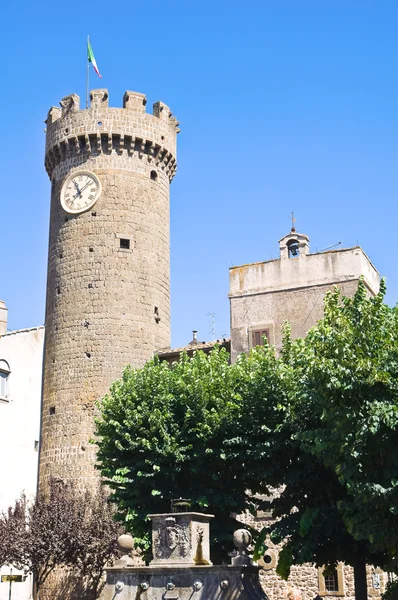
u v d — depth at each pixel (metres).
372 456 23.12
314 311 43.59
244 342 44.56
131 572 24.20
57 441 47.75
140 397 33.09
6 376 49.56
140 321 49.69
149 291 50.72
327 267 44.06
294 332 43.66
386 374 22.78
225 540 30.17
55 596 44.75
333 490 28.00
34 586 46.62
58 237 51.84
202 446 30.92
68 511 40.88
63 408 48.19
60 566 45.09
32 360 51.00
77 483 46.31
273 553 39.53
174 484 31.08
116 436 32.78
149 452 31.67
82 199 51.50
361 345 23.91
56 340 49.78
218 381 32.44
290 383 29.17
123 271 50.06
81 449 46.91
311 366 24.50
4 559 40.22
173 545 24.14
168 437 30.97
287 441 28.88
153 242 51.97
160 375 33.53
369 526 22.73
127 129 52.12
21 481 48.53
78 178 52.00
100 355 48.31
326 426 26.84
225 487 31.12
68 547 39.59
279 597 38.91
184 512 24.78
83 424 47.41
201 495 30.64
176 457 30.66
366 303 24.94
